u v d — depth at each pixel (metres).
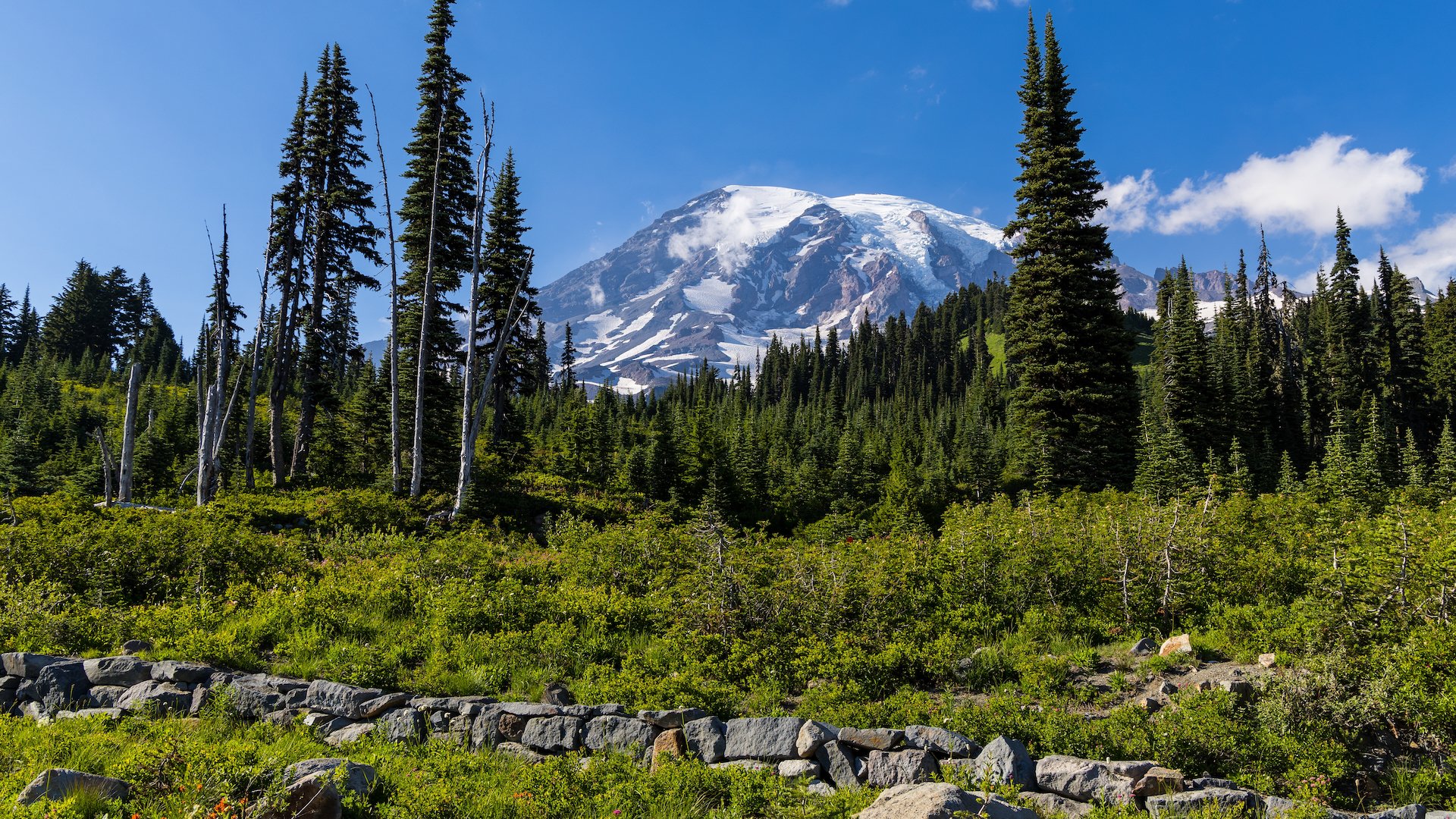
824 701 8.67
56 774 5.60
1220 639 10.01
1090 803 6.27
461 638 10.99
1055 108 31.94
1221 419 45.59
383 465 36.16
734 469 41.38
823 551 12.85
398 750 7.81
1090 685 9.08
